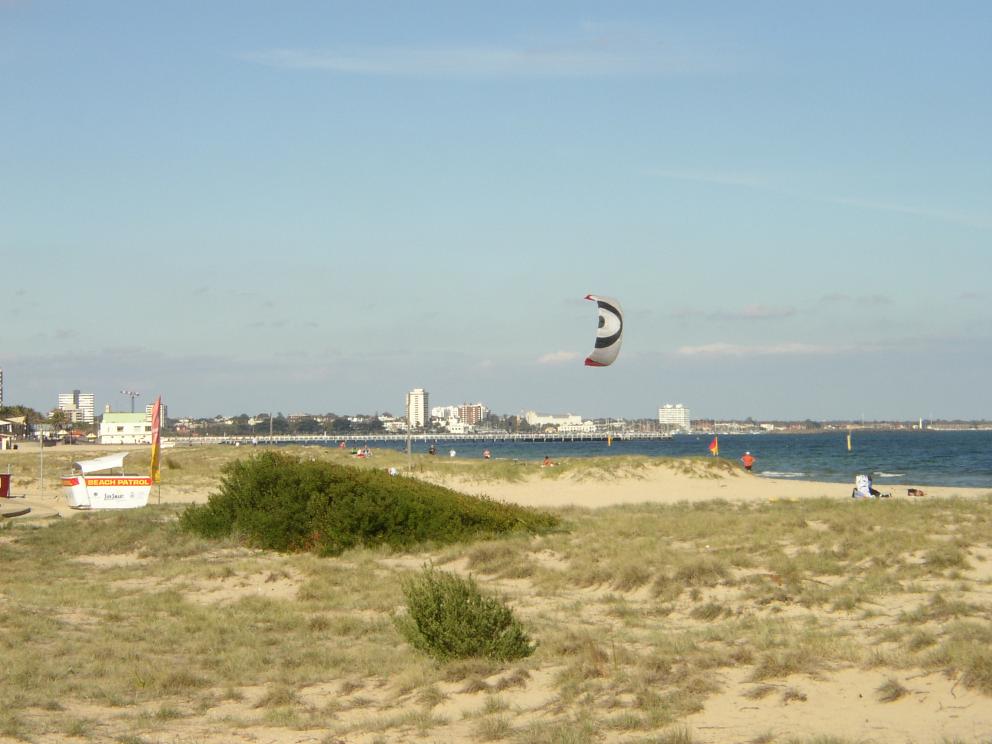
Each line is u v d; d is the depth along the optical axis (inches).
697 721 420.8
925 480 3024.1
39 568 1044.5
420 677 528.4
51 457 3631.9
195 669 582.9
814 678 474.0
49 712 478.6
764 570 830.5
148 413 7037.4
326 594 848.9
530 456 6146.7
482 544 1058.1
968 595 675.4
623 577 824.3
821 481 2984.7
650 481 2512.3
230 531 1214.9
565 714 443.2
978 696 424.5
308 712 476.4
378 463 3120.1
